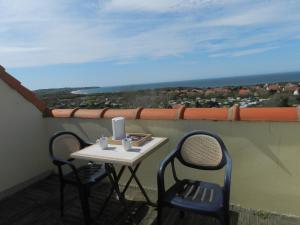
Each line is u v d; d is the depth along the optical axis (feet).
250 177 7.70
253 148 7.48
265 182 7.53
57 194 10.14
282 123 6.97
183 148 7.22
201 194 6.11
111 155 6.67
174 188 6.54
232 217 7.56
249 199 7.89
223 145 6.68
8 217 8.56
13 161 10.57
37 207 9.12
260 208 7.80
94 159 6.59
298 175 7.05
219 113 7.84
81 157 6.82
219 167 6.70
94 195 9.65
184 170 8.86
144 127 9.14
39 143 11.72
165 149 8.95
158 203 6.08
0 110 10.06
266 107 7.48
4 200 9.84
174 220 7.72
